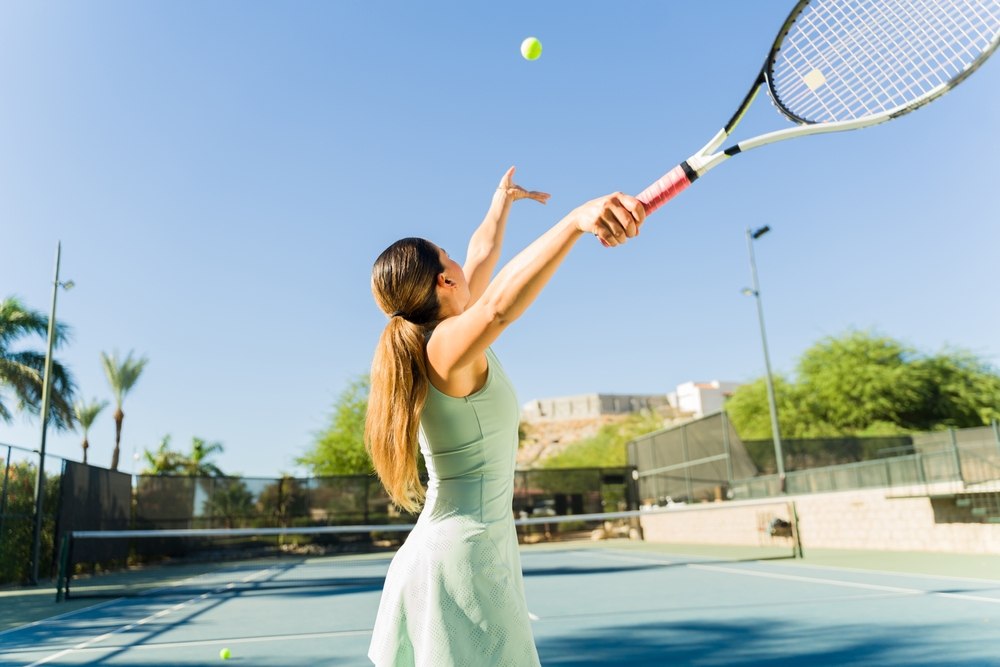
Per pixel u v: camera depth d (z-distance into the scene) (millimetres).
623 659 4309
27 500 12125
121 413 25234
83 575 13648
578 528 22797
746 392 30797
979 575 7652
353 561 15789
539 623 5855
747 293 18031
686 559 12562
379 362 1397
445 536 1362
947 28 2092
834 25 2285
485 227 2059
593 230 1122
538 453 71938
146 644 5332
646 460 22344
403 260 1463
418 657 1304
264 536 18562
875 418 27969
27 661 4781
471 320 1216
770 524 13797
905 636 4594
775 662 4051
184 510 17328
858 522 12617
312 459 24266
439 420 1390
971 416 27172
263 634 5664
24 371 15633
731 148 2088
